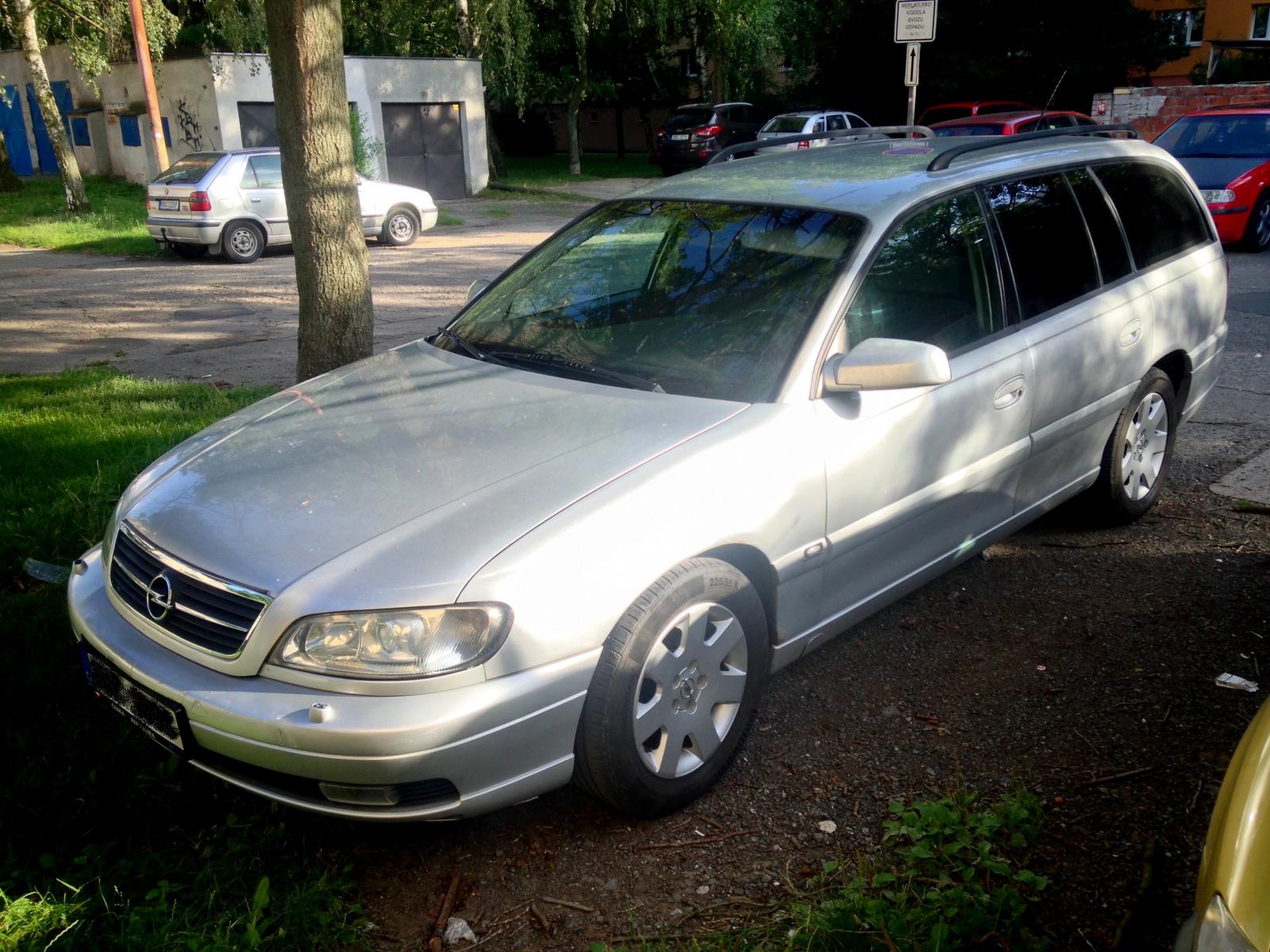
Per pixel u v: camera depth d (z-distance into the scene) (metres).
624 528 2.77
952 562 3.97
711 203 4.00
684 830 3.02
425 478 2.95
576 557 2.68
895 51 29.67
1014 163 4.25
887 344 3.14
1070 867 2.78
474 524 2.71
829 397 3.29
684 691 2.98
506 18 24.33
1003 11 28.30
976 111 23.62
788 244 3.63
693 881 2.81
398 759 2.47
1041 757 3.27
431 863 2.91
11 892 2.71
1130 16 27.98
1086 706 3.55
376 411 3.44
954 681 3.75
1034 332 4.03
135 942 2.51
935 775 3.21
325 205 5.89
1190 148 13.70
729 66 31.70
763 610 3.18
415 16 29.42
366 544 2.69
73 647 3.83
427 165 24.31
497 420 3.25
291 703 2.54
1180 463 5.84
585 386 3.43
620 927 2.66
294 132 5.77
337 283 6.01
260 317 11.11
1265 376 7.40
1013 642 4.00
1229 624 4.05
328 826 3.05
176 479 3.24
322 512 2.86
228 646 2.67
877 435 3.38
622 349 3.58
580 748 2.80
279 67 5.68
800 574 3.26
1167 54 28.17
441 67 23.80
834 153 4.50
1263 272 11.41
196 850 2.92
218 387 7.95
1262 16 31.45
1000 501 4.08
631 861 2.90
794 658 3.42
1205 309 5.11
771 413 3.16
